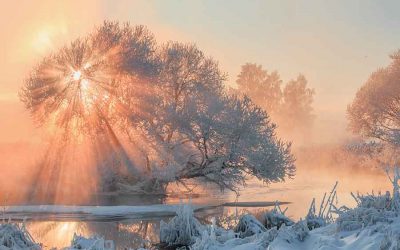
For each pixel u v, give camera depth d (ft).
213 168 101.24
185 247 40.86
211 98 102.78
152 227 57.11
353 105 159.94
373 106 154.20
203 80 112.57
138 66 107.45
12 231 32.89
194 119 99.96
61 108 107.34
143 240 46.91
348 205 70.90
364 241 24.50
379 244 23.34
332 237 26.91
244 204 80.59
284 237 28.43
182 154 104.73
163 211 71.15
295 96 323.16
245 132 98.63
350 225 28.17
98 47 108.47
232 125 98.37
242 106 100.53
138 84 108.27
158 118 104.32
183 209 43.55
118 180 103.50
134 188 100.78
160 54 113.80
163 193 100.78
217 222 59.67
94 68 106.42
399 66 154.71
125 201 86.84
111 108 108.58
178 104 108.99
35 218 63.82
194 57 112.57
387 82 154.51
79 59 105.81
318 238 27.48
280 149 101.09
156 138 104.12
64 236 50.49
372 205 30.42
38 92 107.55
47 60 108.27
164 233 43.29
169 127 104.83
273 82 320.09
